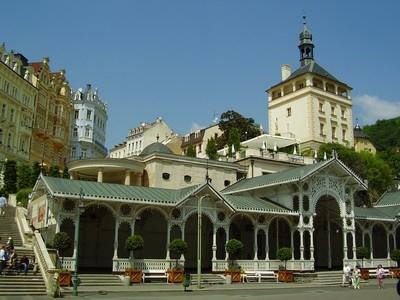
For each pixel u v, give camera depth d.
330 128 81.75
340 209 41.44
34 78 78.75
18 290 23.22
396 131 122.00
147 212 39.03
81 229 36.56
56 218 29.34
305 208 39.19
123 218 31.86
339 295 26.05
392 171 79.38
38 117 79.69
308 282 36.38
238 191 44.69
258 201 39.66
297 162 58.12
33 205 35.84
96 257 36.69
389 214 47.62
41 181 32.25
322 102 81.81
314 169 39.06
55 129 86.75
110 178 49.25
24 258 26.12
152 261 32.06
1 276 24.25
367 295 26.16
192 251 40.75
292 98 83.38
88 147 114.69
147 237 39.22
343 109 85.56
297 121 81.56
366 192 60.12
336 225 47.41
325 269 42.31
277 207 38.91
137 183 47.81
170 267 32.62
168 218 33.50
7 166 53.53
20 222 35.03
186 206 34.31
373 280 40.28
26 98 75.62
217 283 33.22
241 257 40.28
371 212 46.59
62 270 27.05
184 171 49.16
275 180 41.12
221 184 51.50
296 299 23.05
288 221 39.00
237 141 68.69
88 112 116.94
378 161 70.12
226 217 35.88
